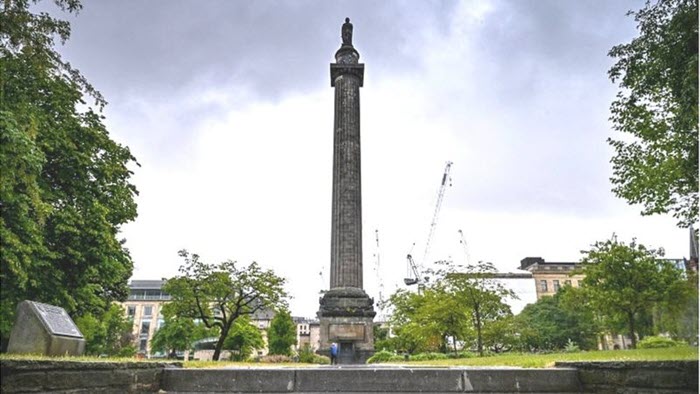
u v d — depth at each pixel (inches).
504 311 1813.5
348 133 1636.3
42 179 918.4
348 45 1811.0
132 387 278.8
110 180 1080.8
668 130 871.7
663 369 235.1
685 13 594.2
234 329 2635.3
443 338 1878.7
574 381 301.3
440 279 1887.3
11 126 461.1
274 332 3070.9
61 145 957.2
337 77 1745.8
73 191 995.3
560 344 2783.0
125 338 3344.0
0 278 849.5
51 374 219.9
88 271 975.6
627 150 999.0
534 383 303.9
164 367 326.0
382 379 313.4
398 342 2294.5
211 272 1604.3
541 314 2947.8
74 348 469.1
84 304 1060.5
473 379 310.2
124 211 1121.4
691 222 872.9
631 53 745.6
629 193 968.9
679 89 644.7
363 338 1360.7
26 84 508.4
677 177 824.9
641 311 1299.2
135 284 4874.5
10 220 801.6
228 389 306.8
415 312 2103.8
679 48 625.0
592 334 2800.2
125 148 1154.0
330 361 1268.5
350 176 1571.1
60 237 938.1
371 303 1413.6
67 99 977.5
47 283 911.7
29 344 439.5
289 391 308.5
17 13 434.6
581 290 1644.9
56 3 456.1
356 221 1518.2
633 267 1289.4
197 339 2763.3
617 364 269.0
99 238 979.9
